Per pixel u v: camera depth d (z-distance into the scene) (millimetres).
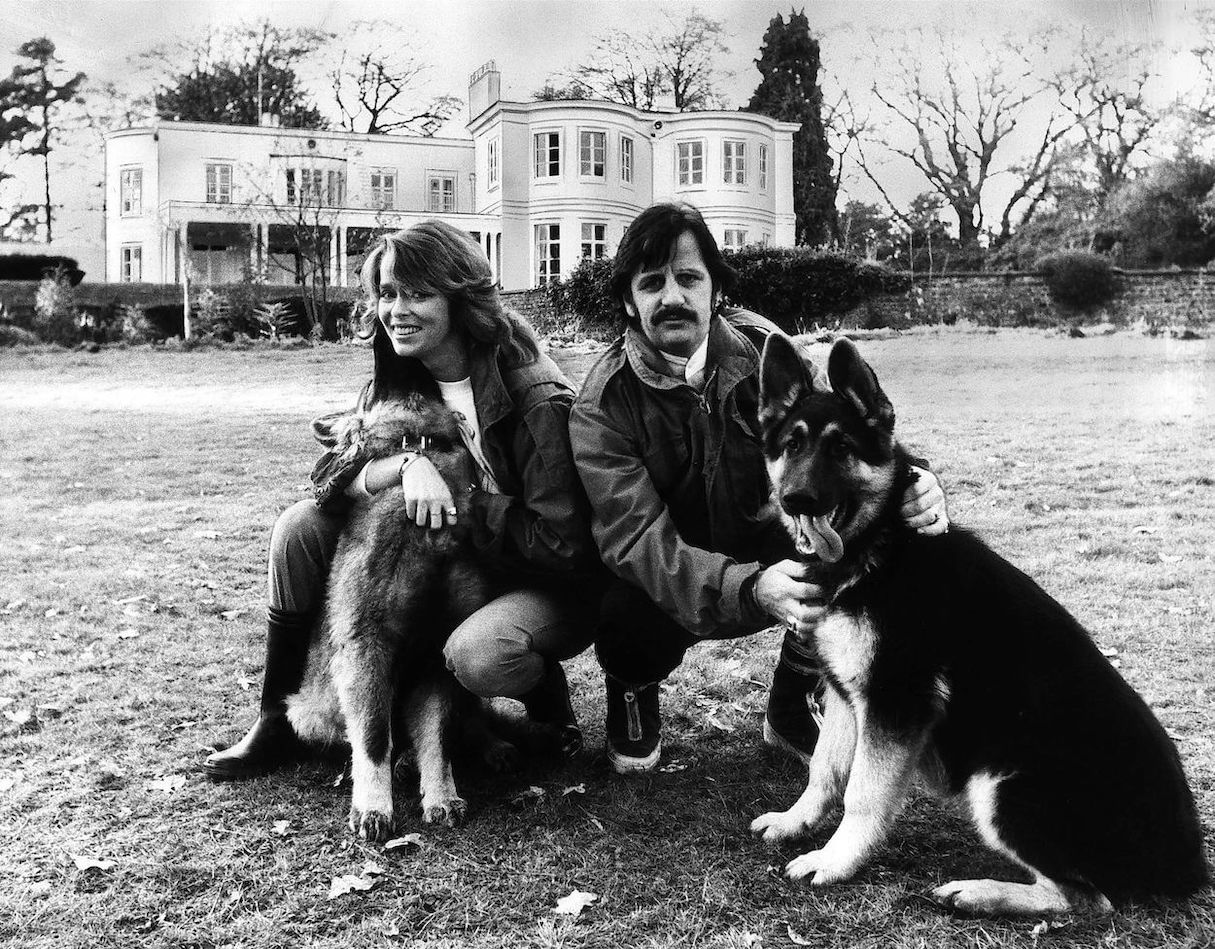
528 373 3383
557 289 21297
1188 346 18688
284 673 3611
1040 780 2643
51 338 24031
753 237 28812
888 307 21562
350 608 3174
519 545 3318
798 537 3111
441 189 31719
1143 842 2559
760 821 3154
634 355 3283
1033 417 13227
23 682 4645
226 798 3430
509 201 28781
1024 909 2629
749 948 2525
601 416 3252
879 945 2545
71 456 11789
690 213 3223
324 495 3359
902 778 2824
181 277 28719
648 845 3078
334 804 3377
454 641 3197
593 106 28078
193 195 30375
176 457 11680
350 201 30703
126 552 7445
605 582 3537
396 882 2861
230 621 5703
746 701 4363
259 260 28906
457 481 3279
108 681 4672
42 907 2725
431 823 3215
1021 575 2945
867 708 2848
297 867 2959
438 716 3338
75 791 3480
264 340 24719
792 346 3160
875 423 2906
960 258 26516
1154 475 9461
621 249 3258
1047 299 21672
